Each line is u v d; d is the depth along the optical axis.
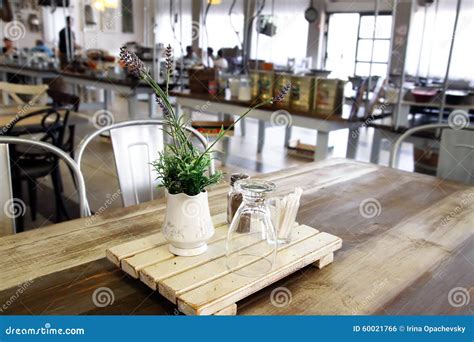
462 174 2.08
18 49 8.58
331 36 7.23
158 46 4.38
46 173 2.84
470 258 1.15
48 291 0.93
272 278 0.94
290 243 1.08
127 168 1.75
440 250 1.19
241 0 5.41
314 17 7.18
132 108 4.95
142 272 0.93
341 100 3.22
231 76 4.23
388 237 1.27
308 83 3.30
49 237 1.17
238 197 1.13
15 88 3.72
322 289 0.97
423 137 3.08
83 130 5.09
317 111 3.29
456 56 5.87
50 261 1.04
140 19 9.28
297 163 4.66
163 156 0.97
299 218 1.39
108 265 1.04
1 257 1.05
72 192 3.56
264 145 5.41
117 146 1.73
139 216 1.33
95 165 4.23
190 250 0.99
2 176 1.44
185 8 5.78
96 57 7.05
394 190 1.71
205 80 4.14
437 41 6.39
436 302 0.94
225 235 1.11
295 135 6.04
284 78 3.46
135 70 0.93
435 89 3.79
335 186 1.74
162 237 1.08
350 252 1.16
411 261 1.12
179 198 0.96
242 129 5.97
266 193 1.00
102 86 5.22
